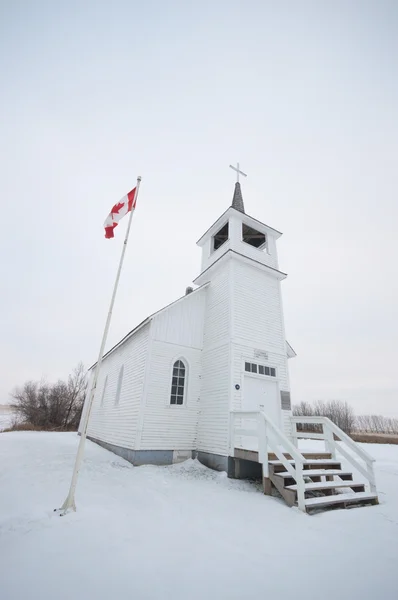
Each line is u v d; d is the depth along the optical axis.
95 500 5.72
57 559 3.50
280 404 11.59
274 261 14.66
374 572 3.49
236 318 11.93
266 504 6.39
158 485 7.50
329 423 9.13
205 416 11.42
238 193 16.52
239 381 10.87
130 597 2.87
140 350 12.59
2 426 38.66
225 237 16.69
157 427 10.95
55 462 9.23
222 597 2.93
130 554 3.73
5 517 4.67
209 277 14.60
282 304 13.86
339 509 6.19
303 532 4.81
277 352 12.57
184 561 3.64
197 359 12.78
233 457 9.36
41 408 38.75
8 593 2.84
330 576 3.39
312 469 7.87
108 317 6.78
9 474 7.47
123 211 8.41
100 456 11.25
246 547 4.14
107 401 15.84
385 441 30.45
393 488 8.21
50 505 5.24
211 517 5.40
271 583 3.21
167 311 12.66
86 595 2.87
